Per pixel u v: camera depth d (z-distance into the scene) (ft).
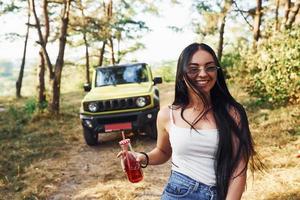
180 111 8.51
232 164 7.99
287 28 44.06
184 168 8.32
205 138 8.09
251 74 47.09
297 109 35.27
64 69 120.47
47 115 48.55
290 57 35.63
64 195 23.04
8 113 57.67
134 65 37.78
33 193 23.49
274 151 25.31
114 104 32.78
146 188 22.63
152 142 33.40
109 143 34.91
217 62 8.23
